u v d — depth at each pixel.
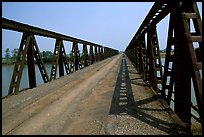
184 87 5.70
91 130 5.75
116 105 8.29
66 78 16.42
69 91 11.20
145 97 9.44
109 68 25.11
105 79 15.56
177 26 5.79
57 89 11.74
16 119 6.77
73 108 7.94
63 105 8.38
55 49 16.17
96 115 7.06
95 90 11.39
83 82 14.28
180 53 5.68
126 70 22.45
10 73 31.47
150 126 5.89
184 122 5.87
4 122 6.50
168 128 5.69
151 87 11.31
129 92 10.74
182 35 5.28
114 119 6.62
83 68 26.08
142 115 6.91
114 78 16.00
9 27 9.34
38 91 11.13
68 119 6.71
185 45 5.00
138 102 8.62
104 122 6.36
